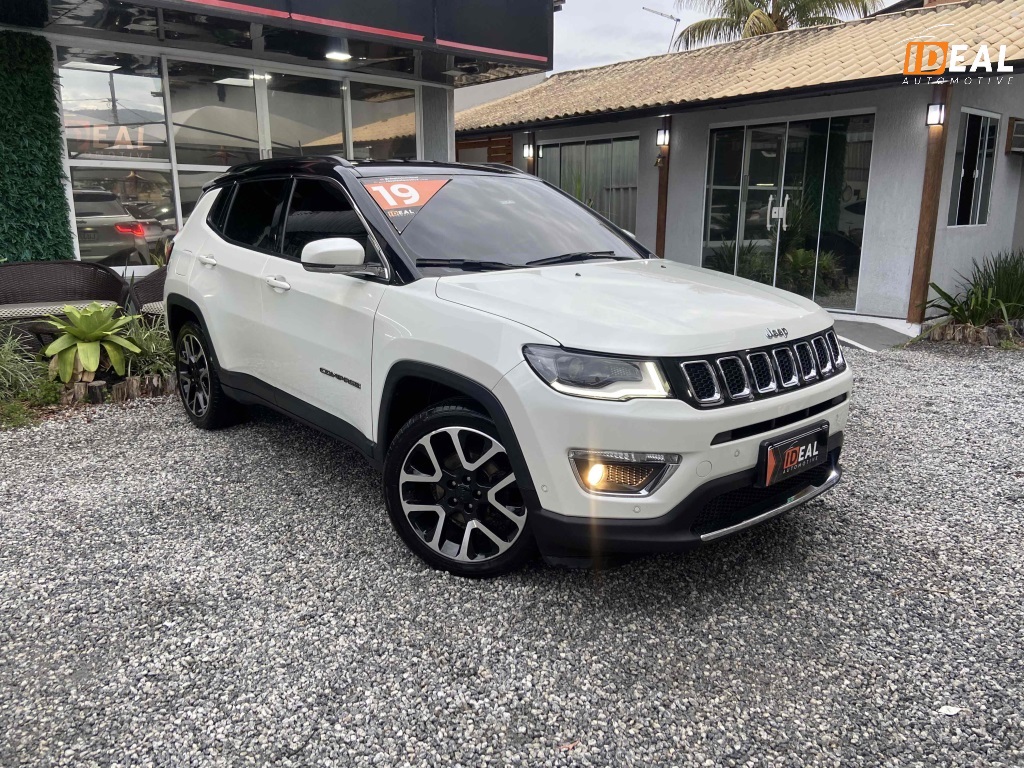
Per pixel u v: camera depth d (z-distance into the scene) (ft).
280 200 13.47
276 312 12.80
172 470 14.30
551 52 29.89
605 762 7.06
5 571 10.58
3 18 21.21
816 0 71.05
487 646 8.77
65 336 19.69
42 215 23.15
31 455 15.29
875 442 15.97
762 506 9.51
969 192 31.83
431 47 25.75
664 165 37.83
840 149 31.81
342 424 11.72
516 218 12.60
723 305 9.76
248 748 7.22
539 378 8.56
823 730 7.43
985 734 7.35
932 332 27.58
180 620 9.34
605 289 10.07
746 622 9.24
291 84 28.60
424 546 10.43
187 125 26.20
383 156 31.94
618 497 8.49
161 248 26.12
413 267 10.58
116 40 23.82
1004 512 12.38
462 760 7.09
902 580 10.22
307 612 9.48
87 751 7.18
